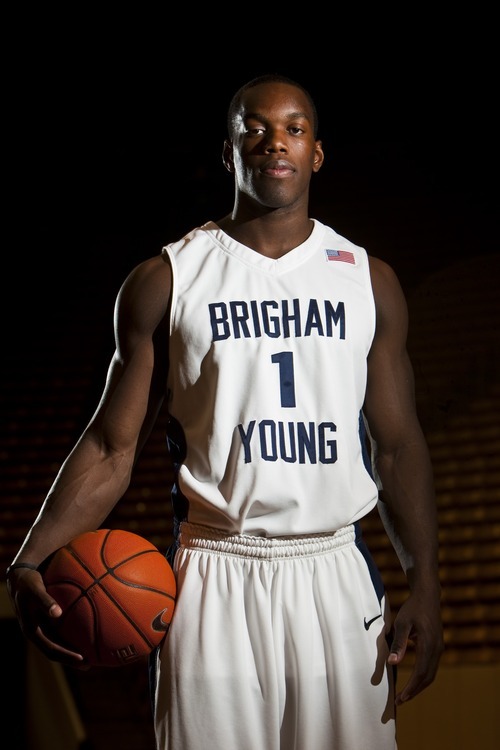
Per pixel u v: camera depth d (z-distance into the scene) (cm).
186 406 204
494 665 463
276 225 212
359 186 1017
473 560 671
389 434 215
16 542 756
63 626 190
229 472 199
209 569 200
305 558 201
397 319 216
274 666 194
